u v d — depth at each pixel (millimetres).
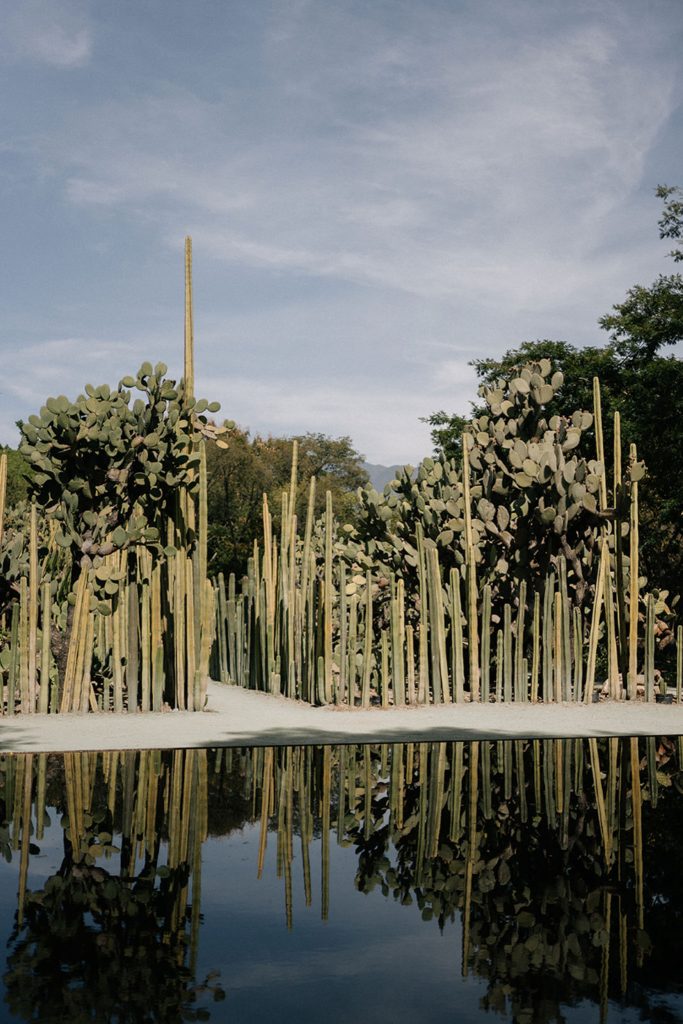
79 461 7219
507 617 7918
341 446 42438
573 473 8406
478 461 9211
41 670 6926
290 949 1935
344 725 6387
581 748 5375
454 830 3145
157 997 1651
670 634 9086
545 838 3029
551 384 9000
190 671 7137
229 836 3043
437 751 5203
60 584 7875
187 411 7578
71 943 1963
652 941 1985
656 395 17594
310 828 3180
